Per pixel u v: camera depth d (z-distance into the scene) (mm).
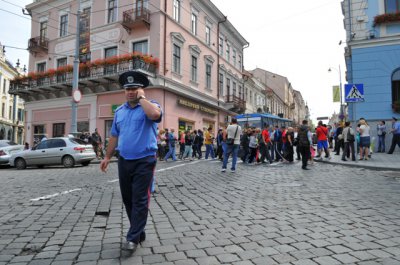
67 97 26078
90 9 25812
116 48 24359
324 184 7812
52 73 25406
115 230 4270
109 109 23766
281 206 5480
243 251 3406
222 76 33062
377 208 5230
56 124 26922
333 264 3045
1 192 7602
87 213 5270
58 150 15180
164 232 4117
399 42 16688
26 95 28391
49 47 28219
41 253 3453
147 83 3607
